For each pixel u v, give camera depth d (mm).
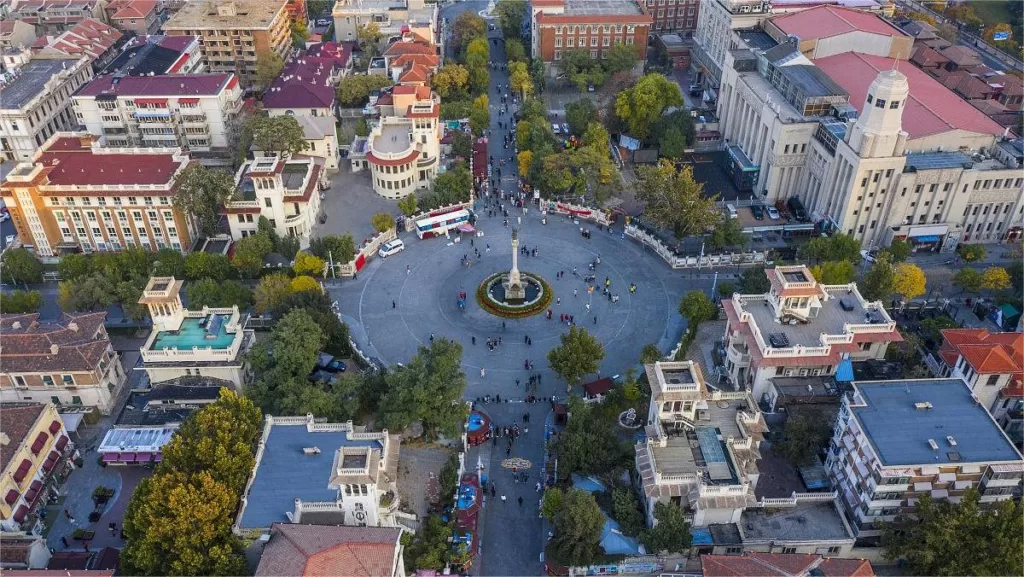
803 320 134750
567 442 115750
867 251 173875
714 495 102375
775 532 106062
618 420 129000
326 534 91625
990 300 159250
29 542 104375
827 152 176250
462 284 168000
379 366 143125
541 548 110125
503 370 143750
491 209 194375
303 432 110688
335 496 100750
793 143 184500
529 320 156750
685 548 101625
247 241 165375
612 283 167375
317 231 183875
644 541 102562
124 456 119688
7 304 150750
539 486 119625
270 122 190125
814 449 116062
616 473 115562
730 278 169000
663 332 152875
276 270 168000
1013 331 150375
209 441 104188
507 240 182500
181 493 95000
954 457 100875
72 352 129125
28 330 132625
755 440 110625
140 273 161375
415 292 165125
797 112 185500
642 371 140875
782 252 174250
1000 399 125500
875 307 136750
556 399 136000
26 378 127812
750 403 115062
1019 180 169250
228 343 131250
